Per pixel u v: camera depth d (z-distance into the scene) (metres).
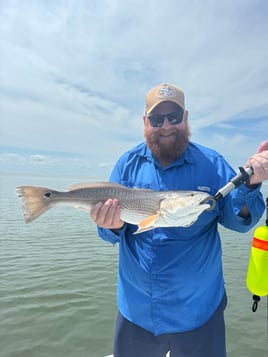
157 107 1.00
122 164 1.11
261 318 2.15
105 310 2.24
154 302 0.94
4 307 2.25
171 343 0.95
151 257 0.95
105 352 1.75
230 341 1.86
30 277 2.90
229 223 0.94
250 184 0.83
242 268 3.36
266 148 0.84
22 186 1.01
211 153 1.04
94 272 3.08
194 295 0.93
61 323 2.04
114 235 1.03
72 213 9.05
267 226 0.97
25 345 1.79
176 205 0.89
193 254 0.94
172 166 1.00
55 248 4.13
